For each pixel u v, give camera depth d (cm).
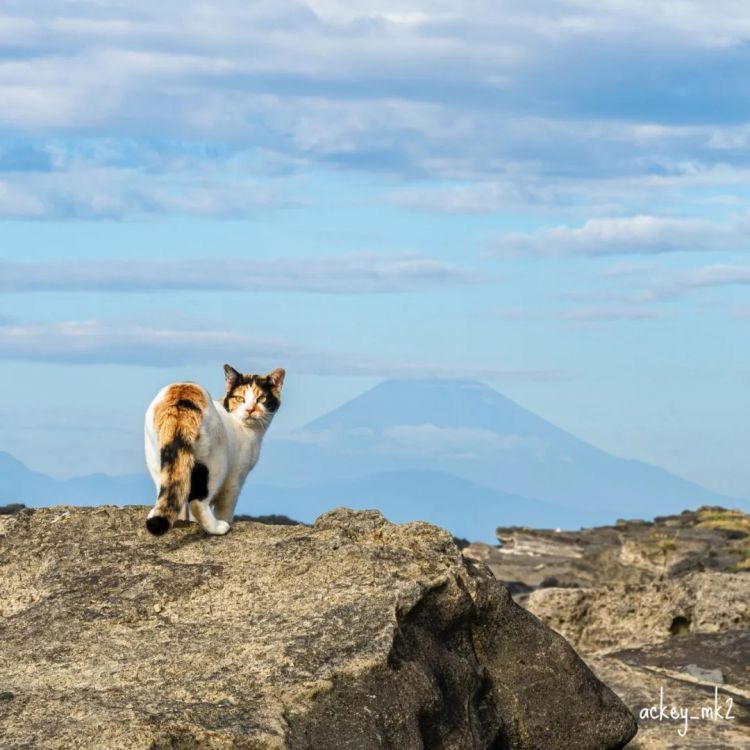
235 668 991
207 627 1072
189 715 900
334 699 969
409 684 1016
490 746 1119
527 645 1189
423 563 1164
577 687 1181
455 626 1152
